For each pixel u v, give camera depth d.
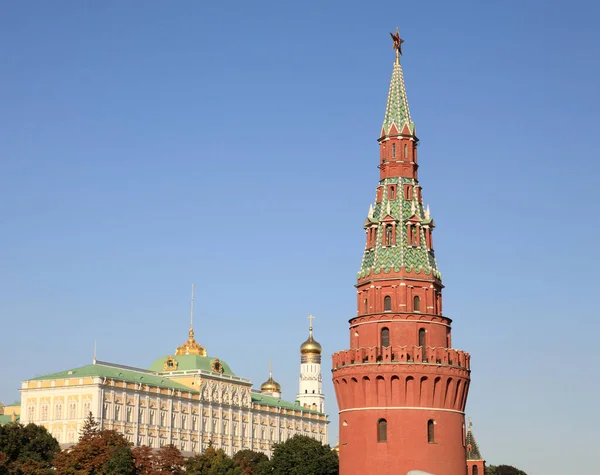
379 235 128.38
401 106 133.88
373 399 121.56
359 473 120.69
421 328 124.12
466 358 125.19
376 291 125.62
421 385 121.12
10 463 181.75
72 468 181.50
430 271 126.50
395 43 137.50
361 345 125.19
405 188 130.62
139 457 193.25
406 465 118.88
